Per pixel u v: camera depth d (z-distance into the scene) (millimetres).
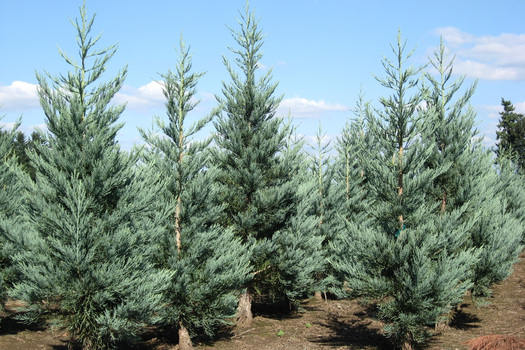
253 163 13625
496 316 15203
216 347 12195
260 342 12797
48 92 8805
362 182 20062
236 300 11469
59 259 8641
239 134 14000
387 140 11453
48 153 8727
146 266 9391
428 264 10492
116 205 9148
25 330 12969
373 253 10852
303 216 14766
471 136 13852
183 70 11484
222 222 13789
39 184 8641
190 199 11250
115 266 8594
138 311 8828
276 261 13969
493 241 13227
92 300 8578
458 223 12047
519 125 47969
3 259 12047
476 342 8672
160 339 12781
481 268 13234
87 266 8398
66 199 8359
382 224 11711
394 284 10742
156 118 11547
